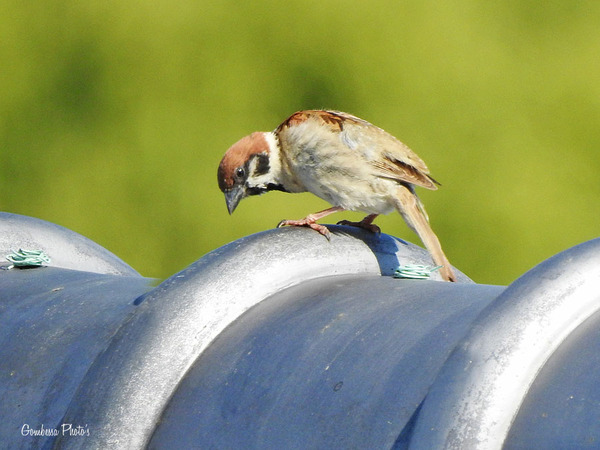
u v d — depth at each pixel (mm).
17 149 17703
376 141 7504
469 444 2908
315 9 16422
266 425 3631
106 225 17203
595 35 16047
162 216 16875
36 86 17578
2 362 4809
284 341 3943
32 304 5172
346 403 3459
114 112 17125
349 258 4816
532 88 16062
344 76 16375
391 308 3918
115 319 4652
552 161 15977
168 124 16859
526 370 2992
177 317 4242
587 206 15938
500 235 16000
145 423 4051
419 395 3279
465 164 16047
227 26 16672
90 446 4027
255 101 16594
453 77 16109
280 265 4500
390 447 3209
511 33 16156
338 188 7559
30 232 6449
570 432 2783
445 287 4113
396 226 15320
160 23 16906
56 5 17406
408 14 16172
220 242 16438
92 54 17219
